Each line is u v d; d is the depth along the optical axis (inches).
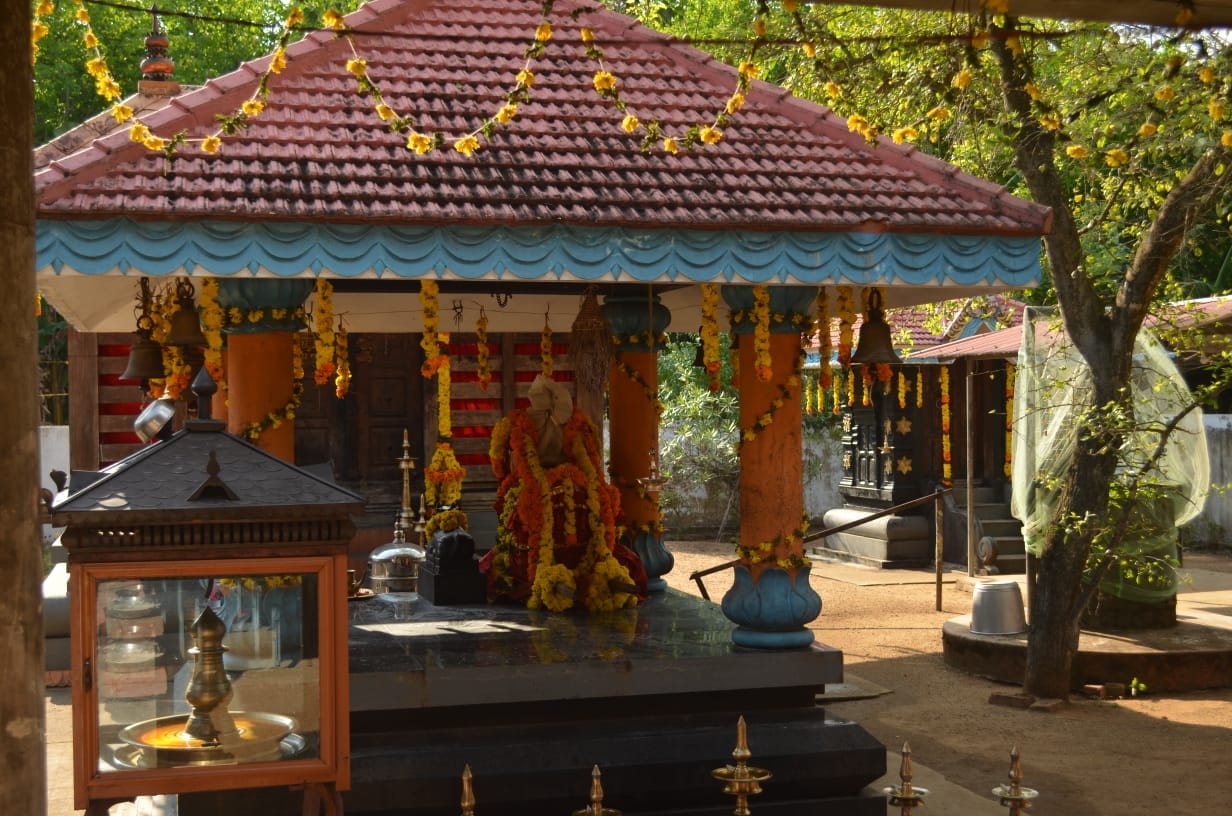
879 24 445.1
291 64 264.4
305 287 264.8
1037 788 310.2
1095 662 411.5
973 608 457.4
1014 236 259.3
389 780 232.5
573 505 326.3
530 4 306.3
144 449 177.3
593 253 237.8
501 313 405.7
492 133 257.0
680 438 854.5
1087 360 395.9
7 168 133.4
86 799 160.4
